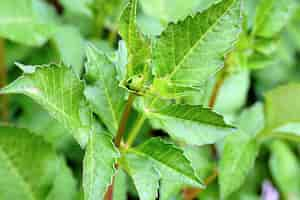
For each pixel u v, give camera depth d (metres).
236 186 0.77
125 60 0.64
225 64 0.81
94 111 0.63
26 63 0.93
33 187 0.64
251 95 1.14
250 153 0.78
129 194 0.88
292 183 1.03
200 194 0.88
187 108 0.61
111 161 0.59
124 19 0.58
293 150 1.09
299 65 1.25
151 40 0.59
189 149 0.84
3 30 0.87
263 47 0.80
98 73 0.64
